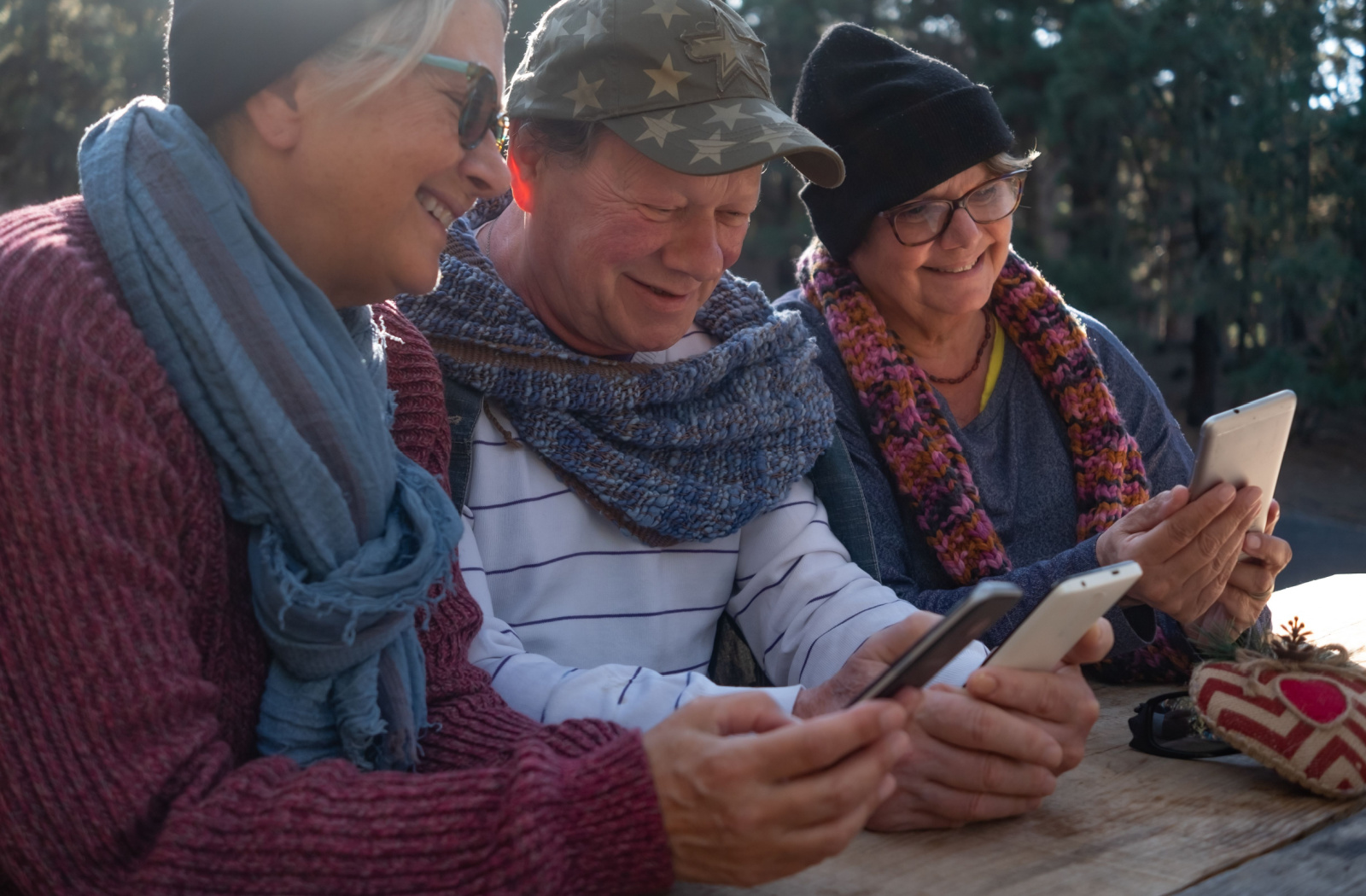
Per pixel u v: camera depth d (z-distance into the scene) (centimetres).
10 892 97
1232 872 115
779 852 98
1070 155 1223
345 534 111
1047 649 126
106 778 93
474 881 96
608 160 153
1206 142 1154
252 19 107
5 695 92
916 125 199
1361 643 187
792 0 1352
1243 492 165
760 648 181
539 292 171
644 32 151
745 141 148
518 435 169
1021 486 217
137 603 96
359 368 117
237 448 106
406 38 110
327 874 96
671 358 183
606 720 121
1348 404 1196
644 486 167
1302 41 1182
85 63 1330
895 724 99
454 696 133
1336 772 131
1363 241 1197
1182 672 186
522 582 168
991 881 114
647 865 99
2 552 93
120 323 100
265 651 116
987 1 1293
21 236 102
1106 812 130
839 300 216
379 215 115
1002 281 222
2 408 94
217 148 113
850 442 209
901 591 195
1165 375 1444
